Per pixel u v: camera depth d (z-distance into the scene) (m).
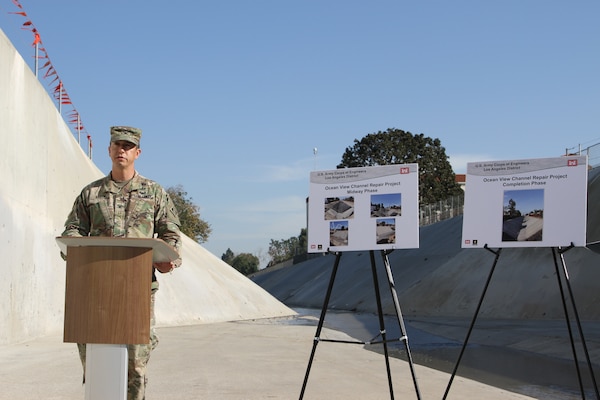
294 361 14.27
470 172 7.82
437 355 19.92
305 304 69.81
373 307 51.34
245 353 16.02
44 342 18.30
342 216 7.63
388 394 9.86
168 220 6.25
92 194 6.08
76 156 31.55
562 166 7.52
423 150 93.69
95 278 4.62
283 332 24.66
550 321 31.50
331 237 7.64
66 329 4.64
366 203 7.57
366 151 94.00
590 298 32.47
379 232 7.49
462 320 35.94
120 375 4.67
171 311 30.12
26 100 21.23
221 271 39.47
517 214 7.62
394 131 94.62
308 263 95.88
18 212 19.41
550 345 21.00
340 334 25.39
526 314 35.12
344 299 60.25
